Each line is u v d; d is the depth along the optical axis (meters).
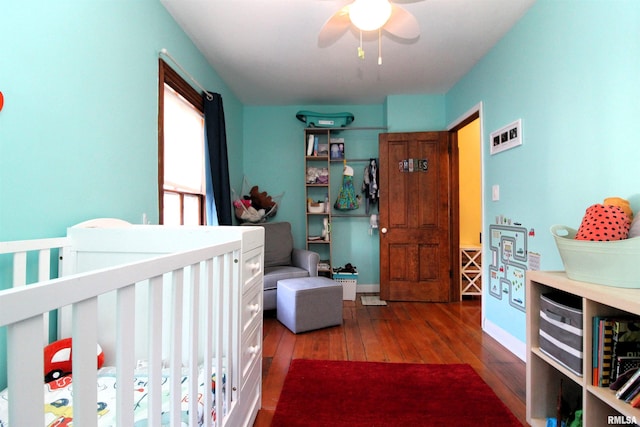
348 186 3.79
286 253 3.50
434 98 3.63
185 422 0.92
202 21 2.17
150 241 1.24
